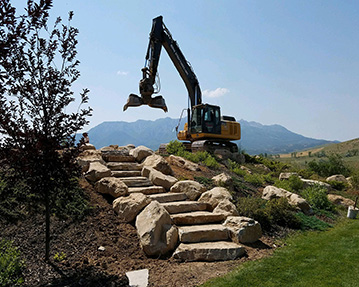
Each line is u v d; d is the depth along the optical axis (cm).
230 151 2139
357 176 1789
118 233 666
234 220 740
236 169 1553
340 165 2216
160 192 902
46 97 484
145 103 1384
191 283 494
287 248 706
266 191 1153
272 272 546
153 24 1641
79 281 474
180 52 1812
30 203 636
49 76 482
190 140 2108
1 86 441
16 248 521
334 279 519
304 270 559
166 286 480
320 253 664
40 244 573
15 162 464
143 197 739
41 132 477
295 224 905
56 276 487
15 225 609
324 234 852
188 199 891
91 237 630
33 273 489
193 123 1992
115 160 1102
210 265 579
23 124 476
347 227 956
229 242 688
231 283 495
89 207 729
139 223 664
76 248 586
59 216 657
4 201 635
